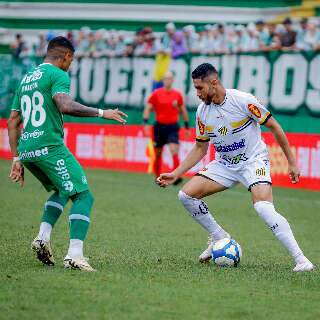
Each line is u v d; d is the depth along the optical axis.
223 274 25.86
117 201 51.34
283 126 68.56
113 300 21.16
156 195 55.50
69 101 24.95
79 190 25.55
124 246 33.16
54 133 25.50
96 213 45.09
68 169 25.48
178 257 30.39
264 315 20.19
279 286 23.98
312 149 61.59
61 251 30.77
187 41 79.62
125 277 24.50
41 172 26.45
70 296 21.47
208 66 27.30
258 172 27.75
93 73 82.31
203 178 28.62
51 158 25.45
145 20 95.12
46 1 99.50
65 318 19.20
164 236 37.03
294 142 62.75
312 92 66.69
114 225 40.34
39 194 53.66
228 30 78.44
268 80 69.75
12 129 26.91
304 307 21.25
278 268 28.03
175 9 93.75
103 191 57.09
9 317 19.22
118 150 76.00
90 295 21.66
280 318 19.95
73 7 98.31
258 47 75.50
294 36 73.19
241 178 28.27
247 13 89.75
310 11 85.19
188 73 75.31
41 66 25.91
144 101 78.50
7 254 29.12
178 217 44.50
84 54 83.44
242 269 27.33
